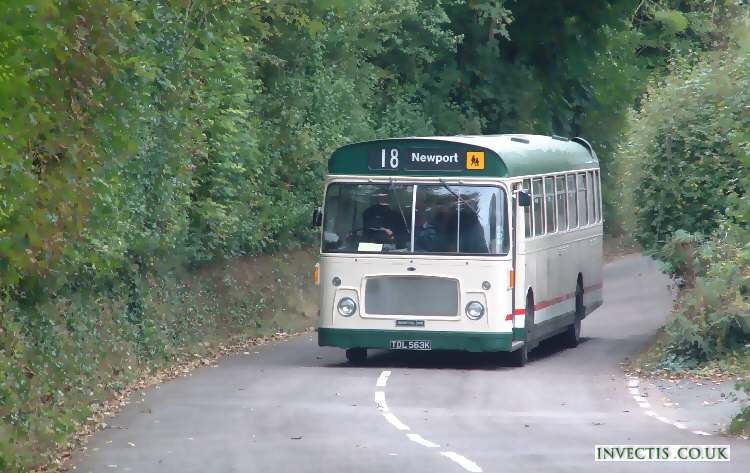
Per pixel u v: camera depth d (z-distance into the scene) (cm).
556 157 7819
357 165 6650
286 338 8325
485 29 13325
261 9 7625
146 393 5612
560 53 14350
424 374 6328
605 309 10525
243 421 4772
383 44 11912
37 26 3192
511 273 6506
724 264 6525
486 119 13650
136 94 4731
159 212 6562
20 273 3794
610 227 15688
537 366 6825
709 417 4972
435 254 6506
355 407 5150
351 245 6594
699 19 15525
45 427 4328
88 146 3738
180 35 5941
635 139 7812
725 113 7369
